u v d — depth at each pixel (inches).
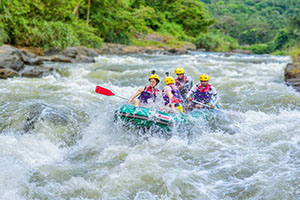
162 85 385.1
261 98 309.4
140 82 398.0
